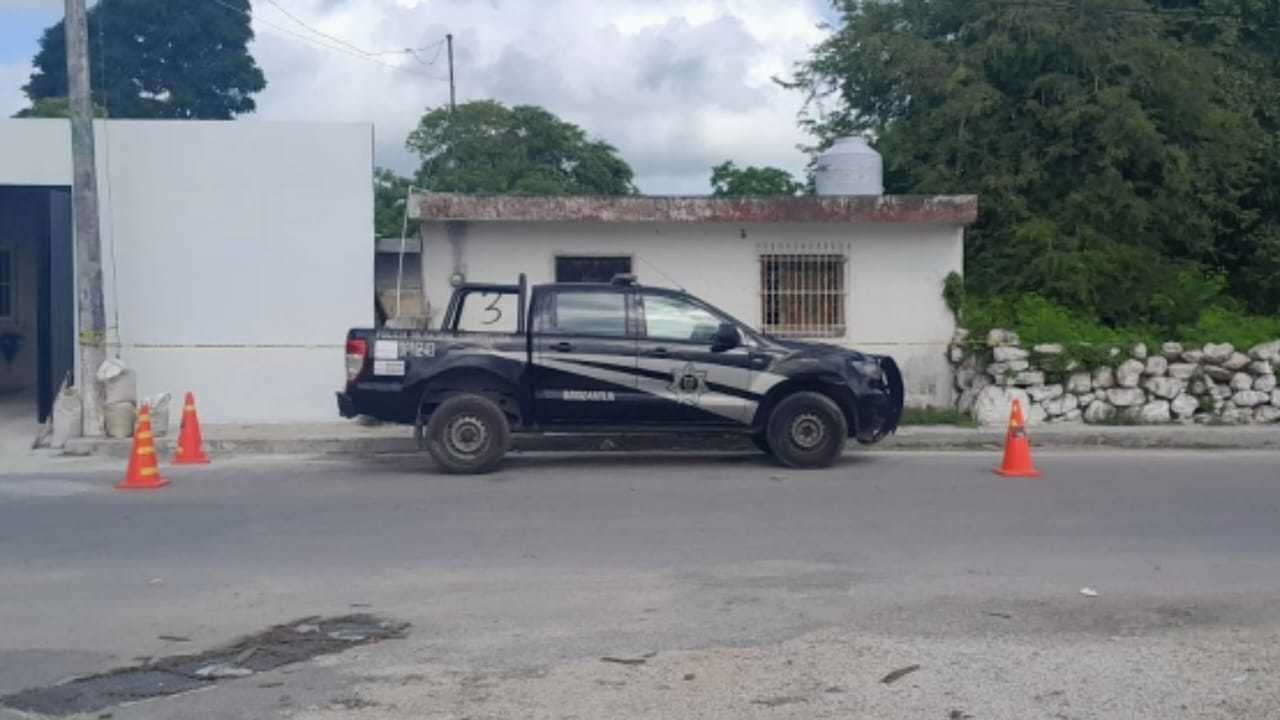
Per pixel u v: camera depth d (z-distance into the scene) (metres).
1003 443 16.91
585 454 16.08
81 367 16.95
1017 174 21.30
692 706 6.82
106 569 9.96
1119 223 20.83
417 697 7.02
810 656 7.65
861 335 19.17
